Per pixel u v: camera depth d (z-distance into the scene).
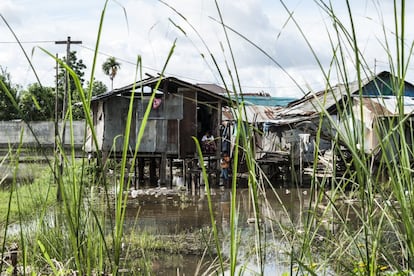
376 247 1.89
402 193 1.69
